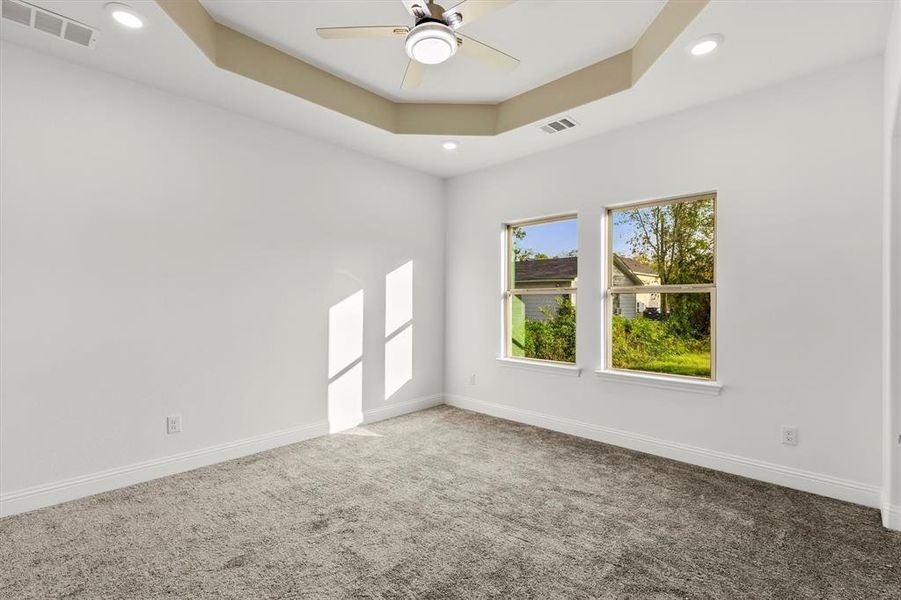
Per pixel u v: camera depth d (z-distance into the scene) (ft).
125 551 6.94
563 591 6.02
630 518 8.04
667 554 6.89
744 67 8.89
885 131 8.05
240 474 10.03
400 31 7.32
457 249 16.57
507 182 14.94
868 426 8.52
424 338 16.22
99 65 8.94
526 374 14.38
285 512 8.24
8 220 8.08
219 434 10.81
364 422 14.15
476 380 15.89
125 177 9.44
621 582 6.21
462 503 8.64
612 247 12.68
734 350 10.16
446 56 7.54
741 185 10.07
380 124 12.17
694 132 10.77
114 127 9.30
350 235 13.80
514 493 9.09
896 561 6.68
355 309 13.93
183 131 10.30
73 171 8.77
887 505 7.64
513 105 12.15
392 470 10.32
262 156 11.70
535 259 14.66
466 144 13.34
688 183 10.87
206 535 7.42
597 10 8.41
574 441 12.50
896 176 7.38
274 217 11.95
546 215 13.97
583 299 12.93
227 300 11.00
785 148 9.49
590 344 12.75
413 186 15.80
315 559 6.75
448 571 6.47
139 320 9.60
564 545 7.16
